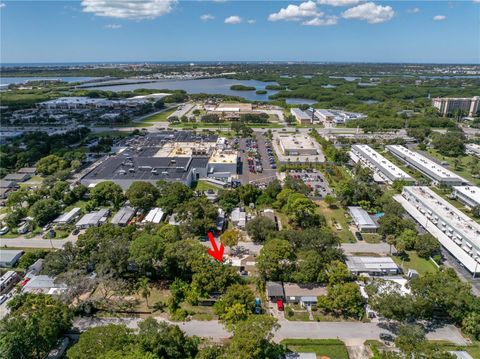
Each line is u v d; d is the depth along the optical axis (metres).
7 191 146.88
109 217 122.56
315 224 114.25
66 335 69.94
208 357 59.22
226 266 84.12
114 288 77.88
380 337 69.31
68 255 87.56
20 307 69.75
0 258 95.25
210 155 178.75
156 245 85.31
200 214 110.88
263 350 58.44
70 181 155.75
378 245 104.06
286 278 84.69
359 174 155.25
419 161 172.88
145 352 57.53
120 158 171.88
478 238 99.56
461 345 66.44
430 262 95.56
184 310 76.50
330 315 75.69
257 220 106.06
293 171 173.00
